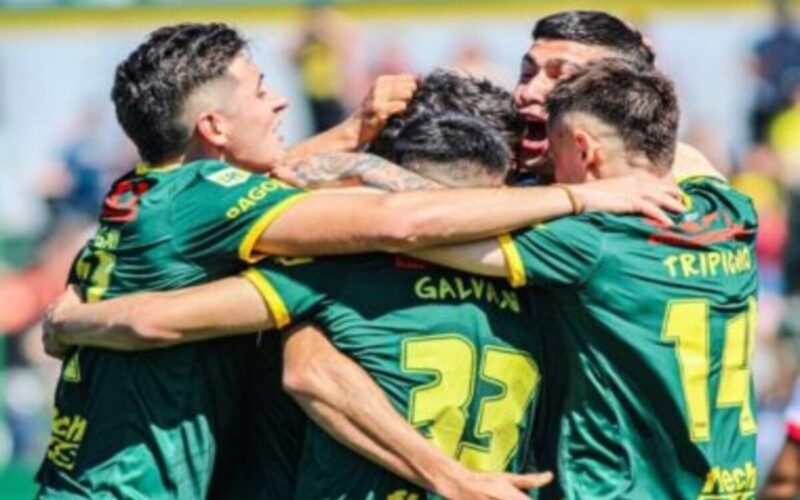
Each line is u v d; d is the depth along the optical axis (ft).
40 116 123.44
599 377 42.19
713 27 120.16
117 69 44.06
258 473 43.86
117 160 120.06
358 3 120.98
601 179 42.80
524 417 42.70
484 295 42.29
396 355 41.63
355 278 41.86
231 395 43.39
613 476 42.06
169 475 42.52
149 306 41.63
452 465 41.09
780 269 106.52
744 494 43.42
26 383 98.07
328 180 43.01
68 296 44.06
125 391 42.80
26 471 87.45
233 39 43.96
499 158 42.88
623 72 42.96
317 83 118.52
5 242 110.63
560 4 120.26
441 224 40.83
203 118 43.50
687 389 42.16
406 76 46.75
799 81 118.93
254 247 41.70
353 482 41.86
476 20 120.57
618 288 41.88
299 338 41.93
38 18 123.65
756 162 115.44
